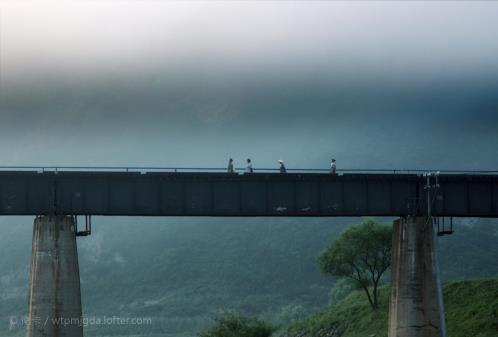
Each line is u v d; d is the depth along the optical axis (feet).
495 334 348.38
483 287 392.06
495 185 321.11
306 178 318.04
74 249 312.50
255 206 316.40
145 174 313.73
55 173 311.88
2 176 311.68
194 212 314.76
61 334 307.37
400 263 320.70
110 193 313.73
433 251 318.45
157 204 314.76
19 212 311.68
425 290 317.42
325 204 318.04
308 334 438.40
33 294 309.01
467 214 320.09
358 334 405.59
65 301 308.60
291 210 317.22
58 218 311.06
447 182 320.70
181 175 314.76
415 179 320.50
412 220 319.06
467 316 372.79
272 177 317.01
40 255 310.04
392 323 322.75
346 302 455.63
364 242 426.92
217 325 395.55
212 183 316.40
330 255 433.48
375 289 425.69
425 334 315.78
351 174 318.45
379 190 320.09
